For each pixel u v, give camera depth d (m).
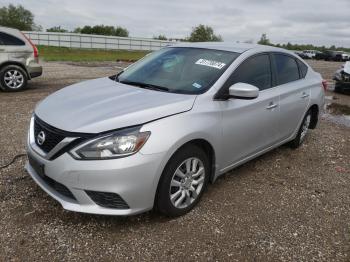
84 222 3.28
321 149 5.79
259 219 3.53
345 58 52.12
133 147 2.93
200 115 3.41
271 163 5.03
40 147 3.19
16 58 9.42
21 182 3.93
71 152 2.92
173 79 3.97
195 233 3.22
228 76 3.85
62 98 3.68
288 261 2.94
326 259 2.99
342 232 3.41
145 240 3.08
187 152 3.31
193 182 3.52
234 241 3.15
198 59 4.20
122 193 2.94
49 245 2.94
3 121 6.25
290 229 3.40
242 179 4.44
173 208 3.35
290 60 5.14
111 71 15.95
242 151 4.12
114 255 2.88
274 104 4.47
